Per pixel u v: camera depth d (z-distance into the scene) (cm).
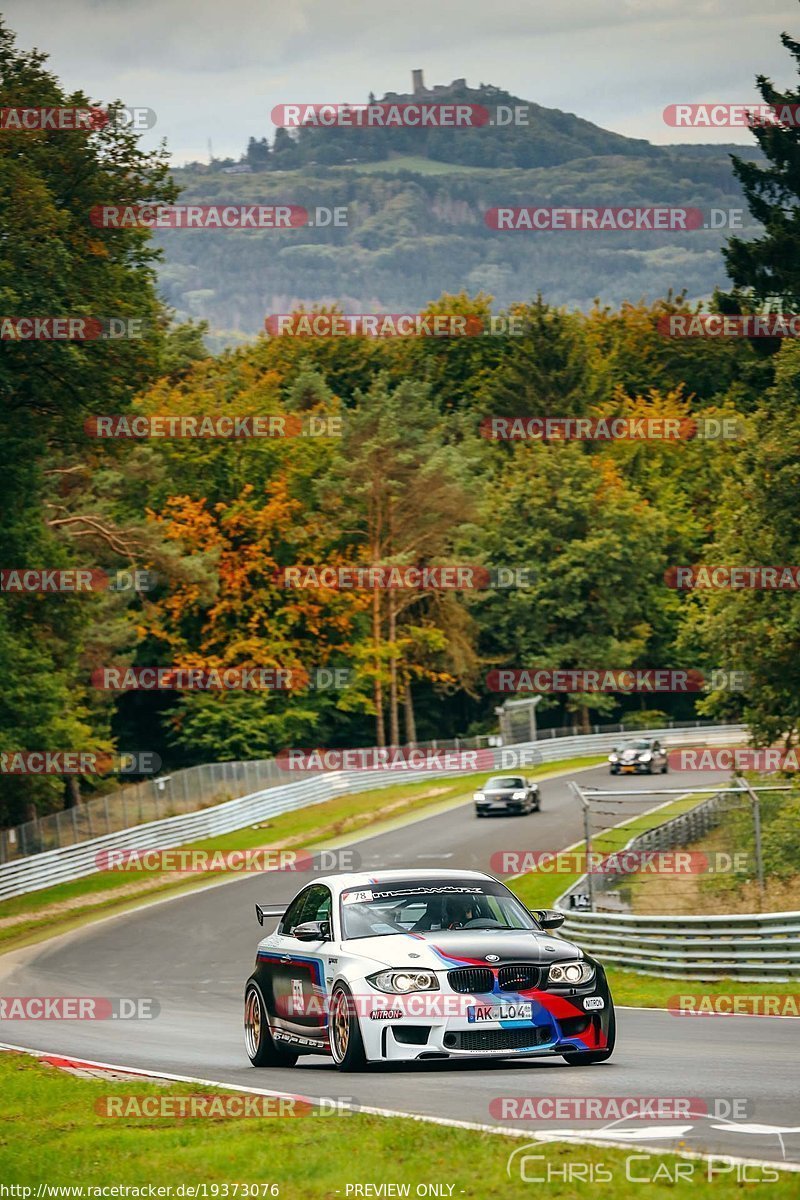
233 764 10950
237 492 14162
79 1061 2756
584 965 2166
